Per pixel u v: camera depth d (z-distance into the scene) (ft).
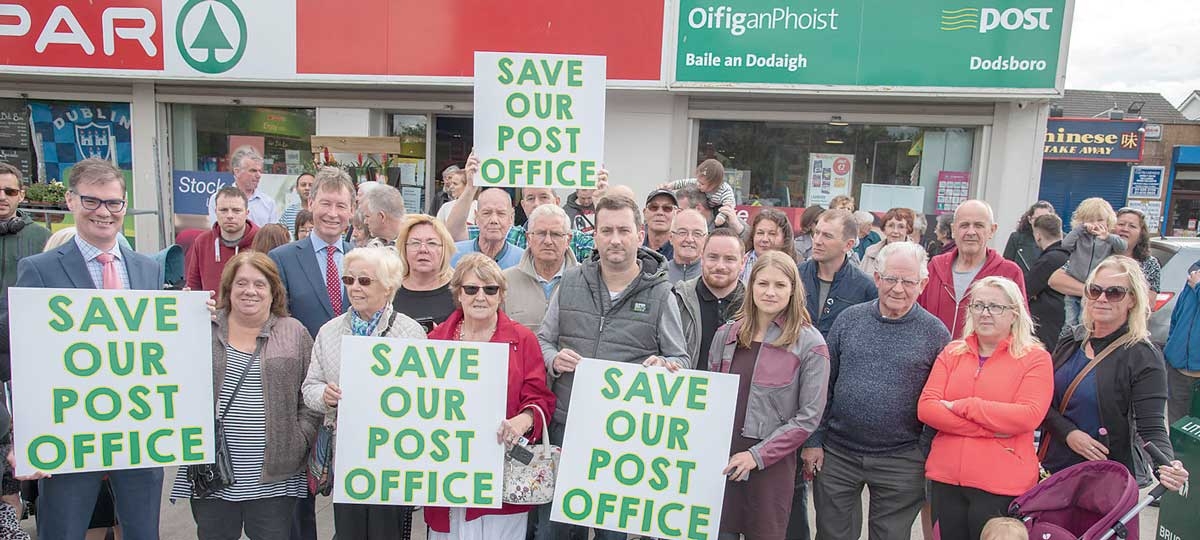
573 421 9.75
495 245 13.21
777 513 10.05
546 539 11.13
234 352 9.80
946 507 9.99
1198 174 79.41
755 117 25.59
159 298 9.52
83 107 28.84
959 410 9.55
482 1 25.04
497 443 9.64
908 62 23.29
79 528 9.89
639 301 10.35
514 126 13.21
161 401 9.50
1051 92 22.62
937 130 25.17
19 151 29.30
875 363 10.37
